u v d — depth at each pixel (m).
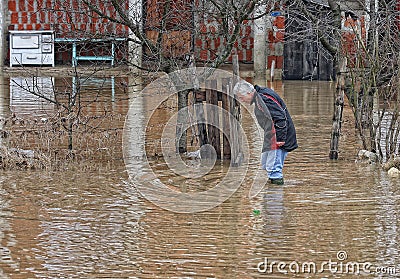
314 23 13.91
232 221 8.15
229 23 13.39
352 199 9.04
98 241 7.45
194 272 6.65
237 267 6.77
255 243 7.39
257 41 28.75
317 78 29.22
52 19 29.58
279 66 29.11
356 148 12.42
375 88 11.55
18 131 13.16
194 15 13.46
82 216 8.31
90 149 12.02
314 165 11.12
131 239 7.53
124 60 12.70
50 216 8.30
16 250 7.19
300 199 9.07
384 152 12.00
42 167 10.84
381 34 13.40
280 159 9.86
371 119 11.66
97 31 15.38
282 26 28.69
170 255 7.06
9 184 9.78
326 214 8.38
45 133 12.27
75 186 9.70
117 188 9.62
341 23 14.02
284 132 9.80
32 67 29.17
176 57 12.48
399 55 11.34
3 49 29.55
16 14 29.97
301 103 19.56
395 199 9.05
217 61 11.95
